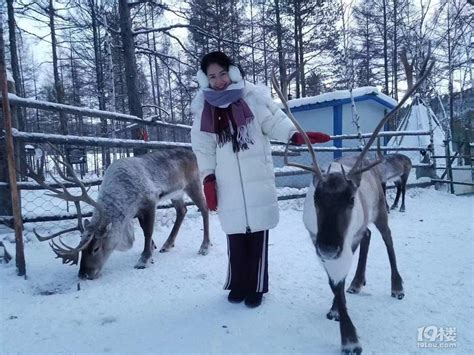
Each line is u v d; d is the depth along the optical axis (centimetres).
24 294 354
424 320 292
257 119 320
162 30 1002
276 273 404
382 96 1166
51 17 1352
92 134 1825
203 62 310
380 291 350
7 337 276
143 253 444
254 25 1880
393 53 2188
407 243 511
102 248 406
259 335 275
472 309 309
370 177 330
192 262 447
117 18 1343
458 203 813
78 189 643
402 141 1201
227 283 337
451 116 1786
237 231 319
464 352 248
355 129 1141
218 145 321
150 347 261
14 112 482
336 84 2178
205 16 1316
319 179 254
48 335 279
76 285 380
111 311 318
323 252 232
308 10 1834
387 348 254
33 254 456
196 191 513
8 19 1280
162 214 643
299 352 253
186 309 320
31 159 1030
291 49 1912
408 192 909
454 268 406
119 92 1952
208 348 258
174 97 2641
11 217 450
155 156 496
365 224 303
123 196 435
